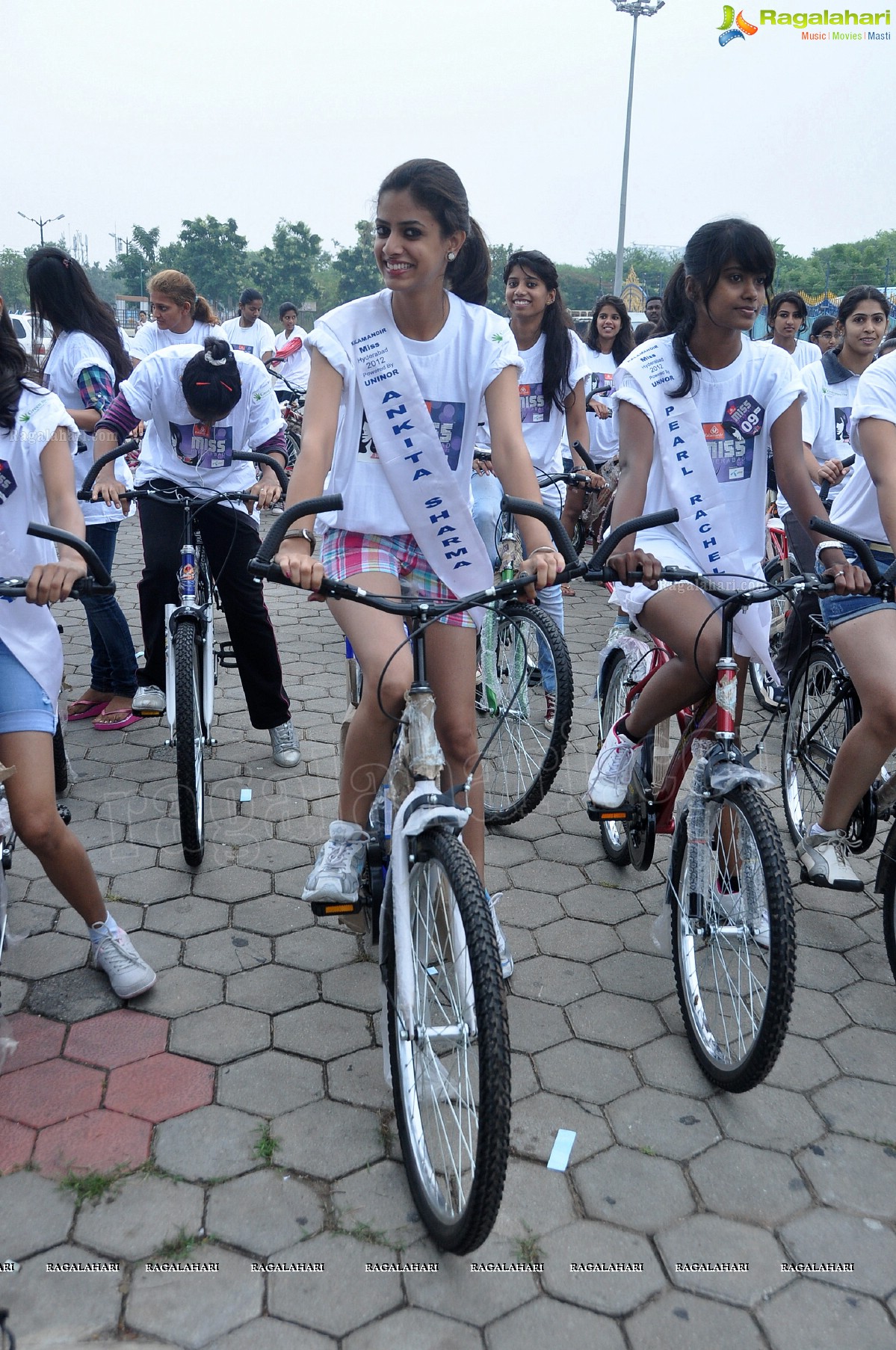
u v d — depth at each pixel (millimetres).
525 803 3645
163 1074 2488
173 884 3332
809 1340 1875
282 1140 2297
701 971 2883
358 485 2441
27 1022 2662
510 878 3457
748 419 2807
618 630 3631
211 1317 1882
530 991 2859
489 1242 2053
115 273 86500
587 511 7555
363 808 2539
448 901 2064
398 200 2203
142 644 5629
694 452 2773
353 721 2488
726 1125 2391
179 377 3826
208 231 73188
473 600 2186
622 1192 2188
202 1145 2273
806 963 3035
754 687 5141
